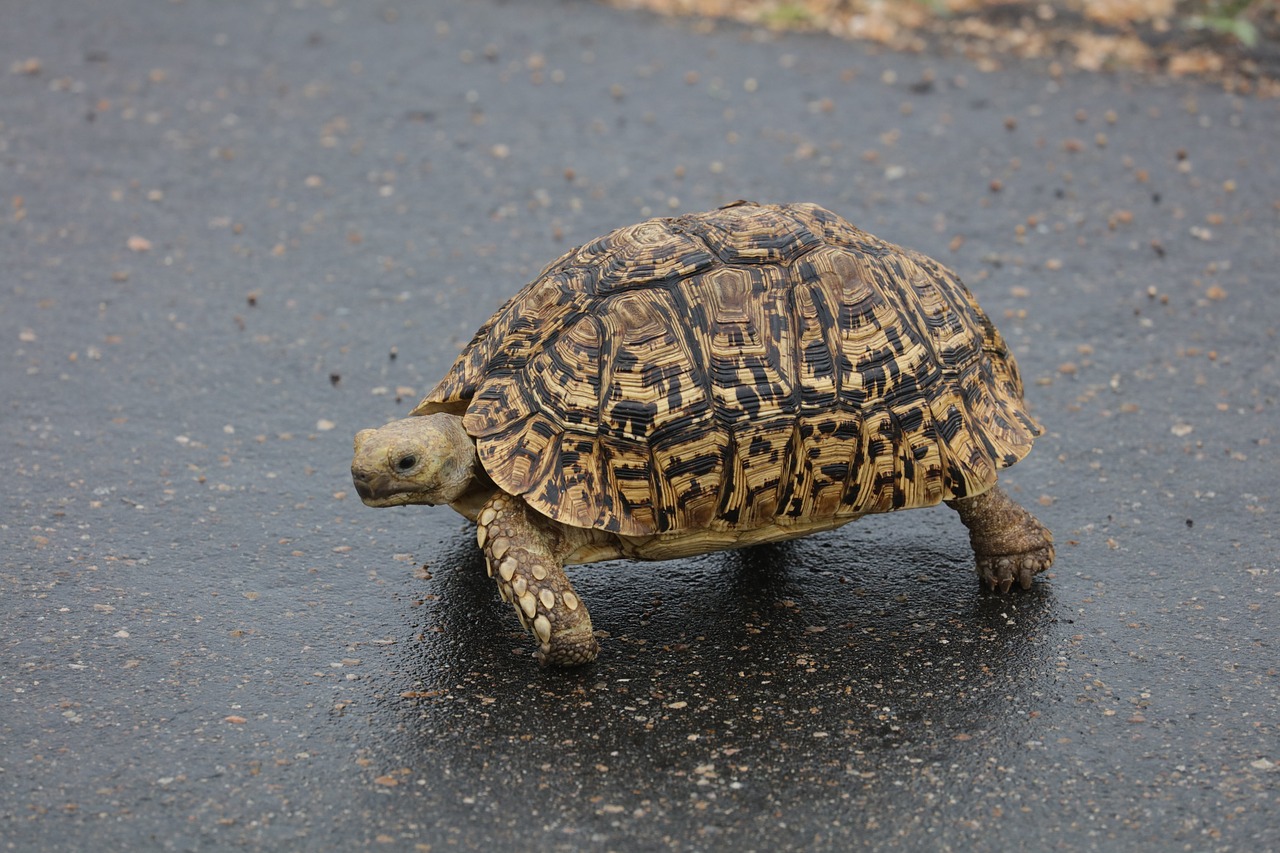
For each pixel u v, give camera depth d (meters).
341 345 6.16
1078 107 8.65
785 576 4.56
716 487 3.94
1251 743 3.66
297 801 3.45
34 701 3.80
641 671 4.02
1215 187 7.65
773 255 4.14
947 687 3.93
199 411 5.57
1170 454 5.29
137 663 4.00
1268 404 5.63
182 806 3.42
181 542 4.67
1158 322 6.33
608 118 8.61
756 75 9.21
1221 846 3.29
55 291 6.50
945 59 9.40
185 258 6.92
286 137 8.30
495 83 9.05
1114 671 4.00
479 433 3.99
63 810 3.39
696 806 3.43
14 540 4.61
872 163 8.02
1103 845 3.30
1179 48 9.39
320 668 4.02
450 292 6.68
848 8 10.27
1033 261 6.95
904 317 4.18
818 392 4.00
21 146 7.99
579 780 3.54
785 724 3.77
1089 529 4.80
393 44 9.64
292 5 10.30
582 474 3.88
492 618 4.30
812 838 3.32
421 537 4.79
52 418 5.44
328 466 5.22
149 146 8.10
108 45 9.46
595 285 4.12
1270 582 4.45
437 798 3.46
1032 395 5.75
